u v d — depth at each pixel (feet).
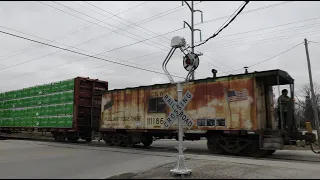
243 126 47.09
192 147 66.33
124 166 34.40
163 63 33.30
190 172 29.04
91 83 75.87
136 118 61.82
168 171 31.14
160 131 57.93
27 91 90.68
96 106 75.72
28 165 34.01
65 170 30.83
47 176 27.22
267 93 50.75
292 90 48.80
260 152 46.75
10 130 96.37
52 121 78.13
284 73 46.88
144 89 61.41
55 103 78.13
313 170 32.35
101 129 68.23
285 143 45.78
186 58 32.81
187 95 29.71
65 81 76.02
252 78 47.24
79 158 41.27
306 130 49.85
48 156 43.37
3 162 36.52
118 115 65.41
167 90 57.62
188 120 29.27
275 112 49.80
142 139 61.46
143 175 28.84
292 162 39.01
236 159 41.22
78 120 71.97
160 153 48.37
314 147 65.57
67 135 74.84
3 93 103.55
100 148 57.16
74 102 72.08
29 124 87.10
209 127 50.88
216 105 50.62
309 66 78.07
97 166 34.09
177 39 32.94
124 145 64.23
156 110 58.54
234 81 49.14
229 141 49.34
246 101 47.32
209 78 52.24
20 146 61.11
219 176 28.50
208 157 43.47
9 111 98.27
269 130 45.11
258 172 30.73
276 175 29.22
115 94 66.85
